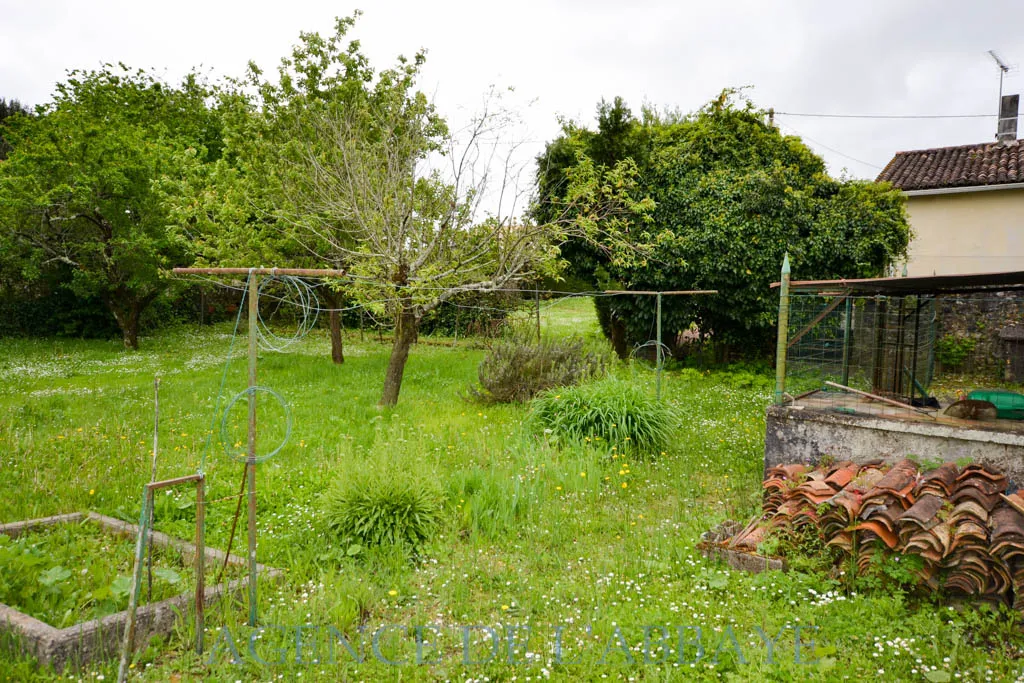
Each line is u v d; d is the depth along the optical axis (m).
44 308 19.47
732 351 15.35
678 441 8.14
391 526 5.02
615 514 5.76
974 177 16.08
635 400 8.12
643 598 4.21
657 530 5.30
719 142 14.61
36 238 16.09
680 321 13.91
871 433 5.43
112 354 16.28
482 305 16.89
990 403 5.31
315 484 6.28
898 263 16.47
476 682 3.33
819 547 4.62
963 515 4.13
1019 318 6.86
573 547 5.04
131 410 9.32
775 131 14.98
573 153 13.70
